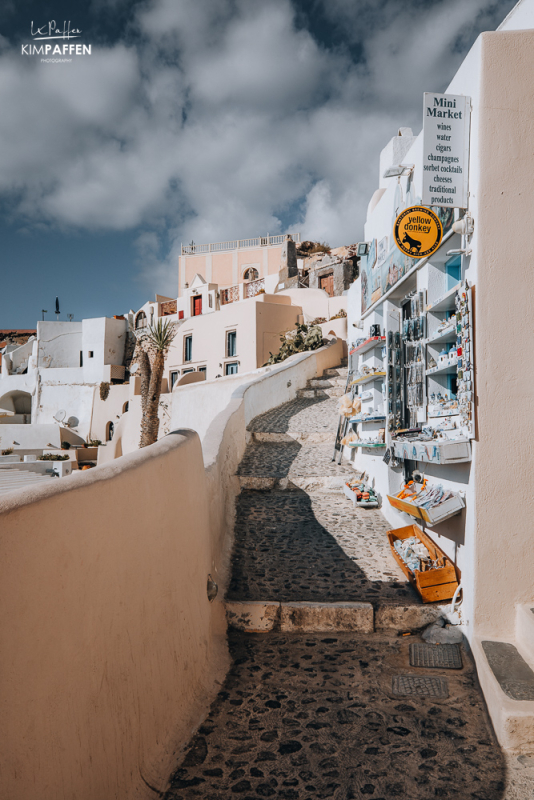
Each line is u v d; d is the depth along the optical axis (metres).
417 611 4.98
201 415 19.95
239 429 10.20
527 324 4.28
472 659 4.25
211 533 5.25
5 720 1.73
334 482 8.91
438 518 4.66
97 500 2.47
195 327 30.69
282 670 4.30
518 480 4.28
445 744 3.30
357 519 7.56
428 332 5.58
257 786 2.96
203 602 4.34
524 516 4.27
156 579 3.20
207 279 46.50
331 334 24.36
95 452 38.47
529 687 3.43
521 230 4.28
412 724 3.52
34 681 1.89
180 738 3.30
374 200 8.55
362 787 2.95
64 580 2.13
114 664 2.57
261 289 34.97
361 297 9.49
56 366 47.12
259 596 5.31
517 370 4.28
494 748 3.24
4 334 73.19
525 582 4.26
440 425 5.24
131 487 2.88
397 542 6.21
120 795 2.53
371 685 4.02
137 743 2.81
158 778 2.88
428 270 5.62
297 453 10.67
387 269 7.31
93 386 43.41
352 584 5.57
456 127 4.44
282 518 7.63
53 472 16.02
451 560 5.14
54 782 1.95
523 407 4.29
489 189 4.27
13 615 1.81
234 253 46.09
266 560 6.21
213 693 3.94
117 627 2.62
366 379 8.76
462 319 4.45
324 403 14.86
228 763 3.15
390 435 6.80
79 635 2.23
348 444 9.15
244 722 3.58
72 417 43.38
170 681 3.37
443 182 4.43
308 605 5.05
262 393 13.80
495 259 4.29
